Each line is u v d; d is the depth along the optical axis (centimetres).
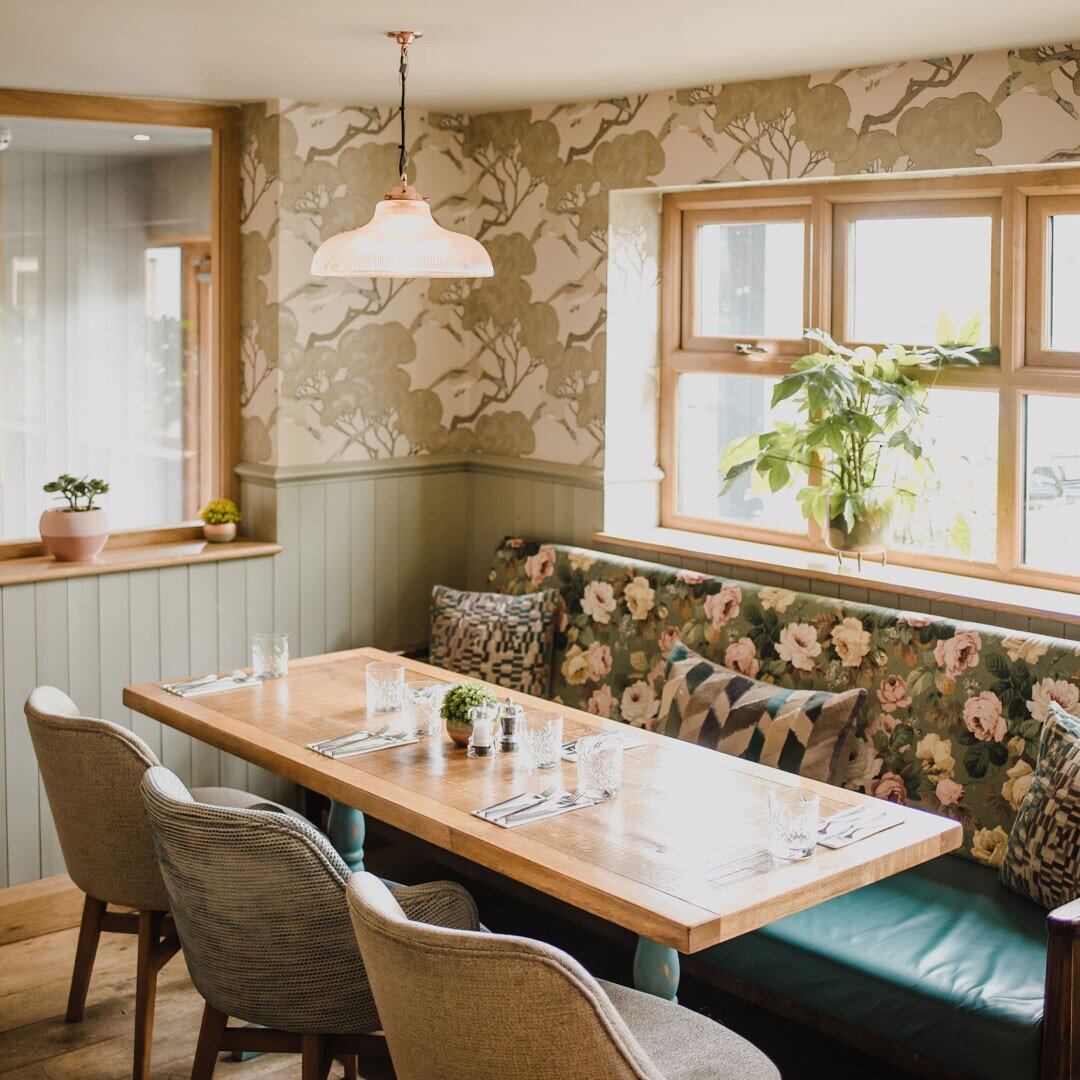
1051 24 295
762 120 375
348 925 232
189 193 425
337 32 312
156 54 341
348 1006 238
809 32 307
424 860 415
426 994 187
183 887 241
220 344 436
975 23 295
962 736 313
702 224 421
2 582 371
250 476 436
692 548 404
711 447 428
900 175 351
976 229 357
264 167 421
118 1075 305
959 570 365
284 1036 253
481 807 254
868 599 359
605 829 245
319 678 344
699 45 323
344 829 326
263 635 340
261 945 236
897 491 365
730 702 340
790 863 230
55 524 391
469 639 409
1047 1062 235
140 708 326
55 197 403
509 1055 184
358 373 442
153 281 423
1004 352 350
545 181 434
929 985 253
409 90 397
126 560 397
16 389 402
